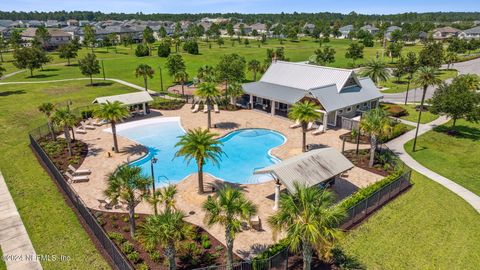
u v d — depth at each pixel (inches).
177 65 3176.7
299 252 926.4
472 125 2078.0
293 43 7130.9
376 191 1163.3
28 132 1930.4
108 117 1562.5
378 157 1557.6
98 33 7672.2
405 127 1964.8
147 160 1633.9
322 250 770.8
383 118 1435.8
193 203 1206.9
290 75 2391.7
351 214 1067.9
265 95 2244.1
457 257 949.2
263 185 1348.4
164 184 1395.2
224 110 2379.4
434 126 2071.9
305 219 742.5
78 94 2797.7
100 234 965.8
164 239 775.1
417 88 3129.9
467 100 1824.6
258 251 961.5
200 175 1232.2
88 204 1197.7
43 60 3713.1
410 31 7283.5
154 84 3287.4
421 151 1702.8
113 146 1748.3
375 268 903.7
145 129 2047.2
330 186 1312.7
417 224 1097.4
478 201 1238.9
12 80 3388.3
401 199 1248.8
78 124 2057.1
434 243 1007.0
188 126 2075.5
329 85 2110.0
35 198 1239.5
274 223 794.8
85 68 3139.8
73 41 5949.8
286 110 2327.8
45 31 5792.3
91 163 1535.4
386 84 3309.5
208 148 1207.6
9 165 1517.0
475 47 5032.0
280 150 1706.4
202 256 936.3
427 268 908.0
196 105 2377.0
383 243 1003.3
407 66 3191.4
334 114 2032.5
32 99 2605.8
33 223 1091.3
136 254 919.7
